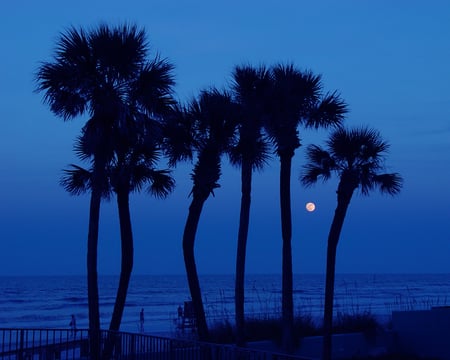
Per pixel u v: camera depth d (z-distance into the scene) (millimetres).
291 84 21609
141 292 122812
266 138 21984
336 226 22484
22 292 117500
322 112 22375
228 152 21578
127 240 21219
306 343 24766
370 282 192375
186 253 20859
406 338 26781
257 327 25859
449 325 25344
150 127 19469
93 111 19125
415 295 108750
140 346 14516
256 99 21219
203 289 134750
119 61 18750
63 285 150250
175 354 12969
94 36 18875
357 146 22922
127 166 21172
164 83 19484
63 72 18469
